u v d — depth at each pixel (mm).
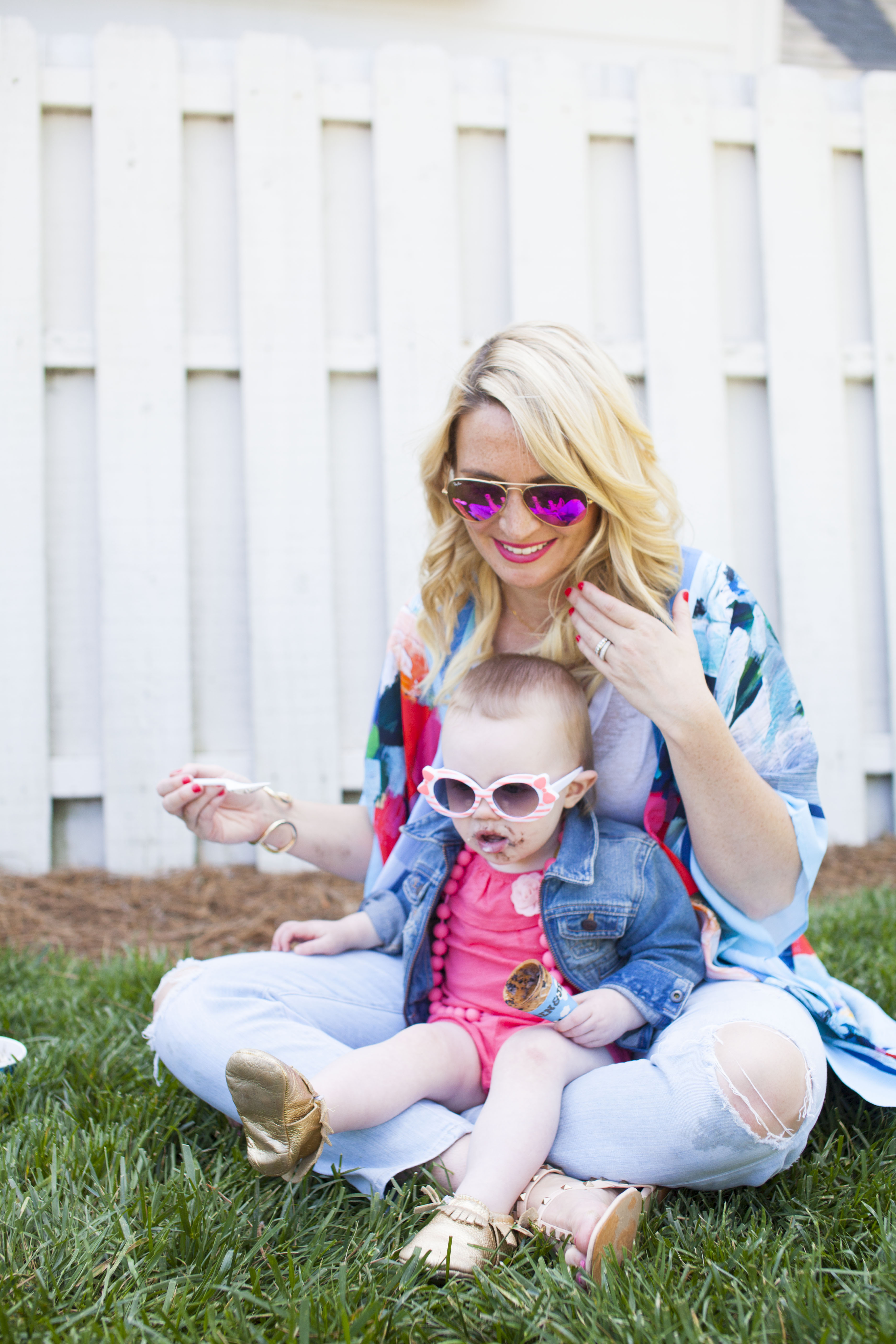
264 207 3742
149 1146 1724
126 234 3697
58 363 3695
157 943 3084
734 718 1830
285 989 1757
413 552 3797
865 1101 1815
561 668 1863
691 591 1871
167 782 1955
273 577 3740
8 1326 1180
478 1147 1490
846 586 4027
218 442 3803
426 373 3811
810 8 5391
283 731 3734
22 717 3656
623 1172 1500
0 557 3646
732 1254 1366
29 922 3227
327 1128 1450
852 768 4023
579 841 1780
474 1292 1286
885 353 4102
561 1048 1602
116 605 3684
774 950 1746
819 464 4023
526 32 4953
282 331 3750
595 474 1709
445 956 1838
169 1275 1330
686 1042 1493
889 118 4094
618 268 3998
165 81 3711
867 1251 1382
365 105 3820
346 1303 1233
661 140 3930
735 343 4020
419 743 2098
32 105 3666
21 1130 1725
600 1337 1190
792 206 4020
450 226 3818
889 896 3191
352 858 2148
